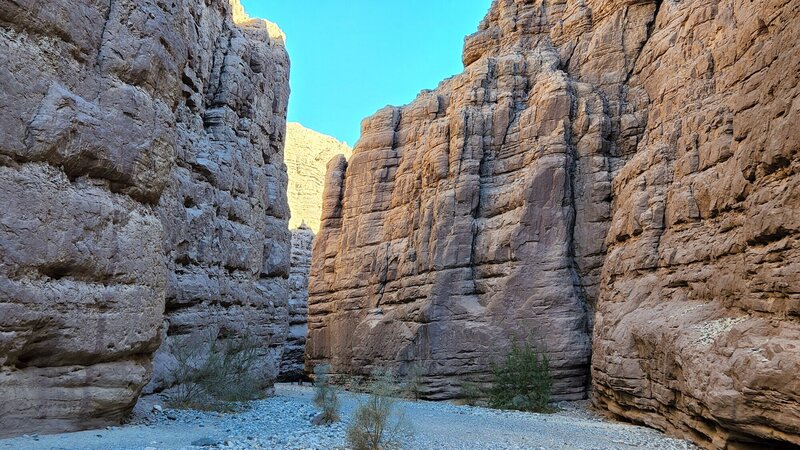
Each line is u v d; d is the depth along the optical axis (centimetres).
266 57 1998
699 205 1472
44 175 779
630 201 1803
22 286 738
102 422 887
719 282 1269
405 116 3072
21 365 768
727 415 994
